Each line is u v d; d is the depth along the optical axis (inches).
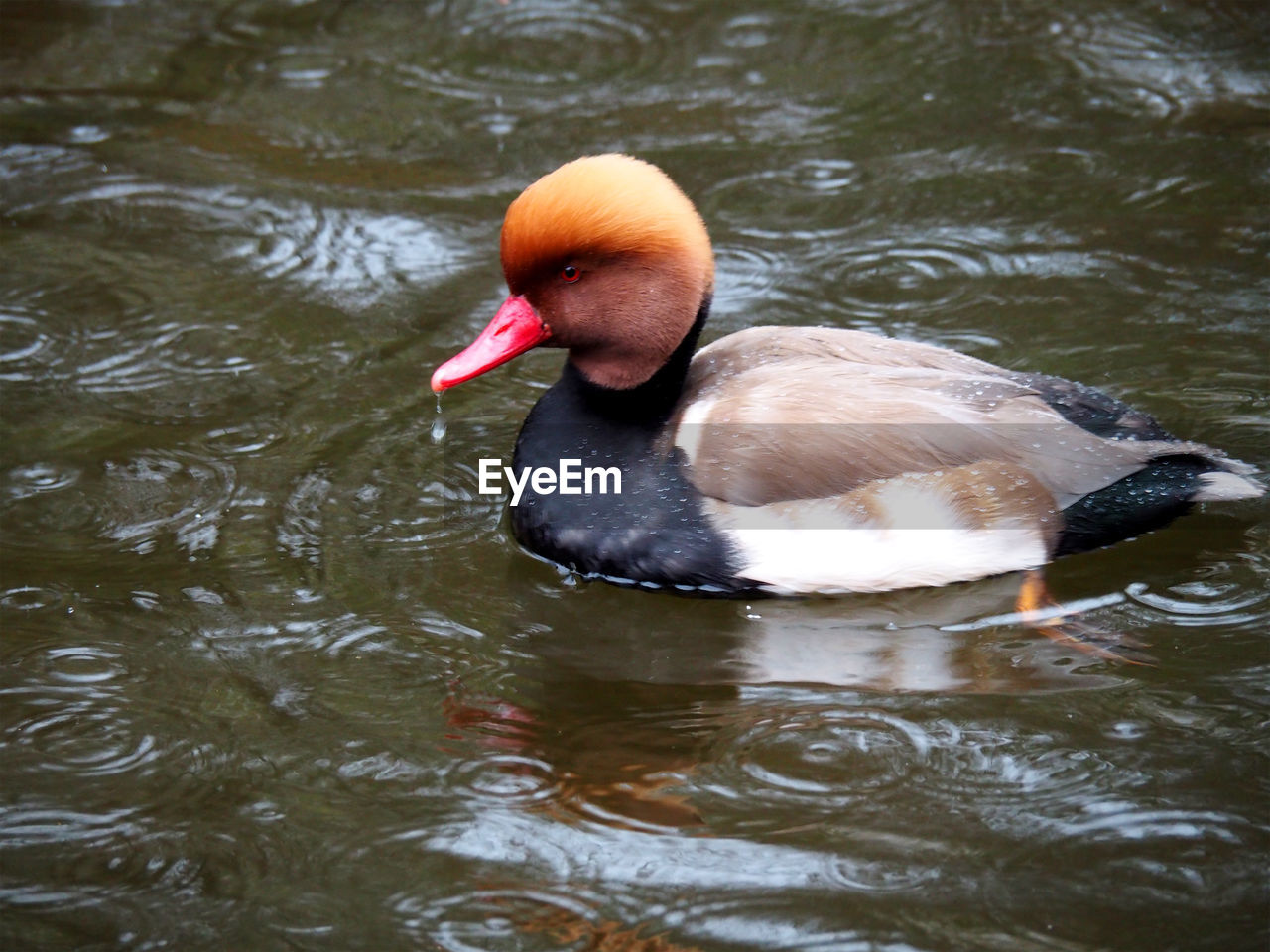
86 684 288.2
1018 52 550.9
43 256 446.6
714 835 250.5
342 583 320.2
